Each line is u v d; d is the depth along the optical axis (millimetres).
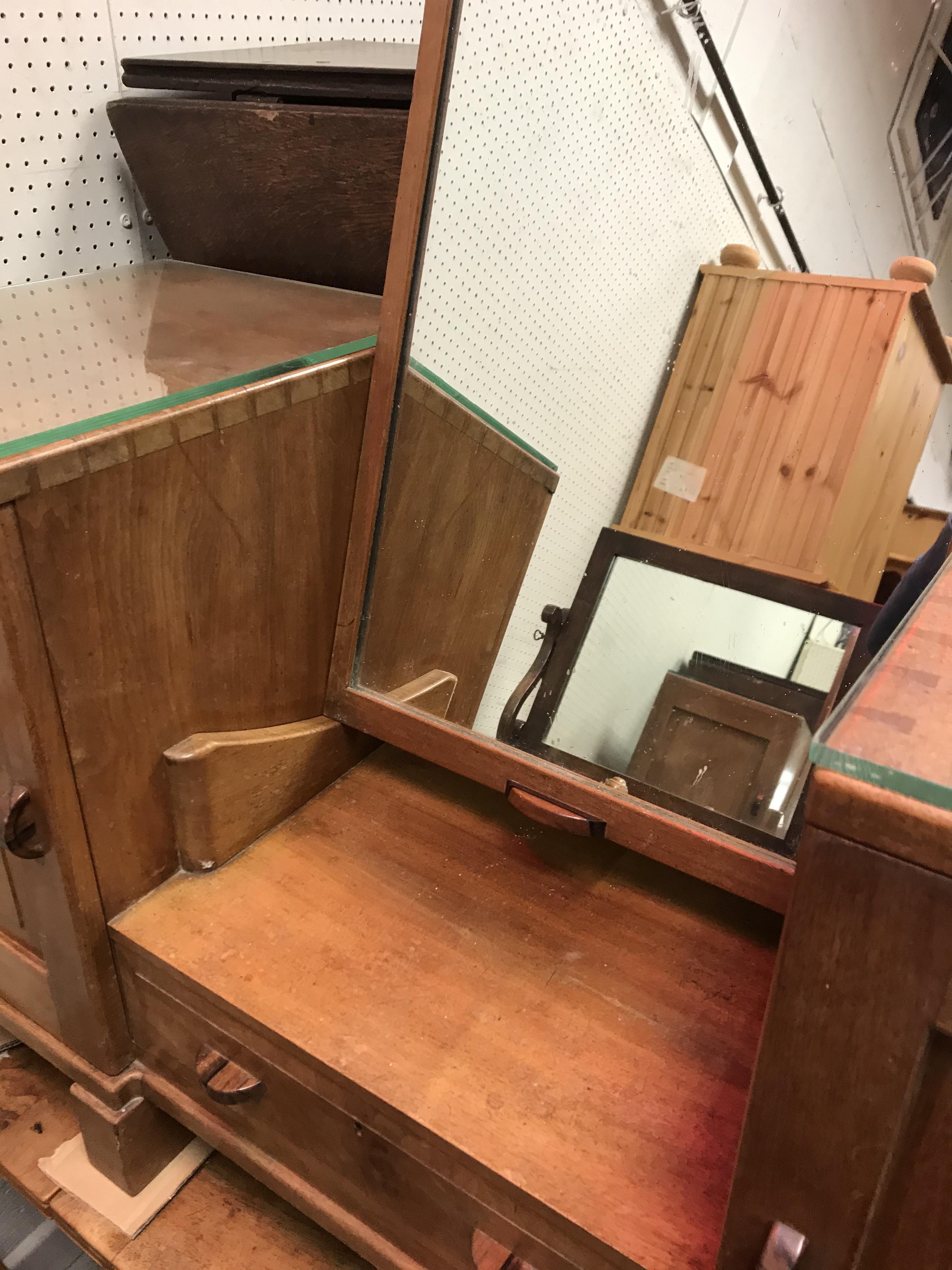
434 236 679
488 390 780
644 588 759
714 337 900
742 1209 433
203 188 887
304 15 1054
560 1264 537
